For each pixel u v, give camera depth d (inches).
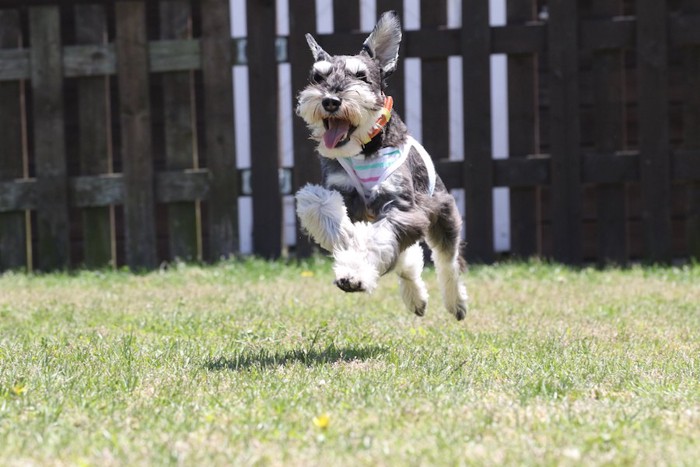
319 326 338.6
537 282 487.5
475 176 539.2
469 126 538.3
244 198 612.7
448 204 327.9
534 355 287.6
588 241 607.5
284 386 239.8
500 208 605.9
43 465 176.7
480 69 535.2
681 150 535.2
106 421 208.1
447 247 335.6
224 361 275.7
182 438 194.9
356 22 540.7
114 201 552.7
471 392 232.8
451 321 360.2
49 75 550.9
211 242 553.0
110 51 548.4
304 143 544.7
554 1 532.7
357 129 278.7
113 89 618.2
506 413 212.2
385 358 278.7
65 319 376.2
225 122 547.5
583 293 447.8
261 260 543.8
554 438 192.5
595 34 534.9
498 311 389.7
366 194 286.2
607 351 297.4
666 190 536.1
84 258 602.5
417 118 618.2
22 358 281.9
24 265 559.5
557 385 241.4
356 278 259.6
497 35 534.9
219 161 549.3
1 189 556.1
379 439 191.6
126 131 550.6
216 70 545.3
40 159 554.6
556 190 540.1
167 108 550.3
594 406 220.4
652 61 533.6
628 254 578.6
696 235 540.1
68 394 232.1
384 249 269.1
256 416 209.8
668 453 182.4
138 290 468.4
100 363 273.1
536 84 543.8
